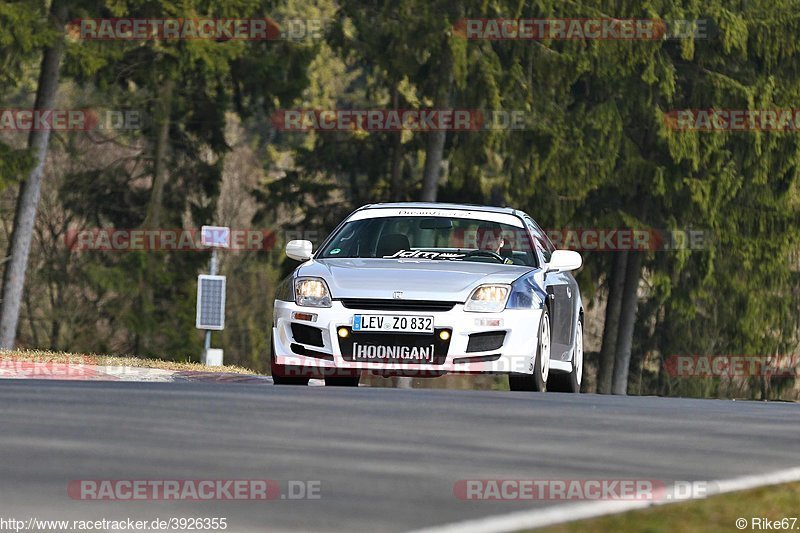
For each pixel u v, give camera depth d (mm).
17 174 113812
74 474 21672
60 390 35062
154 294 145875
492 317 42312
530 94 129375
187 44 120438
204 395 34219
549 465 24312
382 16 130625
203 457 23734
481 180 139875
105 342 158500
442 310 42156
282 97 138250
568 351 49062
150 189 150750
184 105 143875
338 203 146750
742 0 137500
